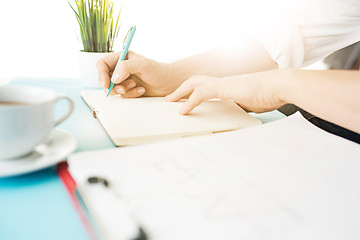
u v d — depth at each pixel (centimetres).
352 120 39
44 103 28
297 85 42
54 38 129
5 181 28
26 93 31
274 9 70
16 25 124
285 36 64
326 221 23
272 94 45
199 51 156
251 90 46
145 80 59
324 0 64
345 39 67
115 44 79
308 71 44
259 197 25
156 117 44
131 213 22
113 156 30
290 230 21
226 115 50
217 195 25
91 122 46
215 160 31
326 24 64
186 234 20
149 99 57
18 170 26
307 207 24
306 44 66
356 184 29
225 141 36
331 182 28
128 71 56
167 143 34
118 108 47
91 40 70
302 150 35
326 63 97
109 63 62
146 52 151
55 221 23
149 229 20
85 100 55
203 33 156
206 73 67
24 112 26
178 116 46
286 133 40
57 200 25
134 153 31
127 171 27
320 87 41
